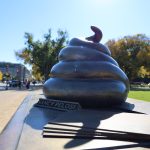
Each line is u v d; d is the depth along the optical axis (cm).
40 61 7056
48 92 1611
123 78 1562
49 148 795
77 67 1536
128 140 888
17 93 3744
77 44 1666
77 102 1496
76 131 953
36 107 1741
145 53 7300
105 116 1210
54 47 7156
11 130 1036
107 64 1541
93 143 847
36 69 7356
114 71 1530
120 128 951
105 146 814
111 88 1476
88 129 956
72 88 1490
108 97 1473
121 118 1155
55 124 1042
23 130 1028
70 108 1496
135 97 2889
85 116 1208
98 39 1723
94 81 1498
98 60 1576
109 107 1523
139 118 1157
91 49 1620
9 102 2319
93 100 1474
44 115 1389
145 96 3066
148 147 829
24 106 1870
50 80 1633
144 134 880
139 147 828
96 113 1304
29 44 7088
